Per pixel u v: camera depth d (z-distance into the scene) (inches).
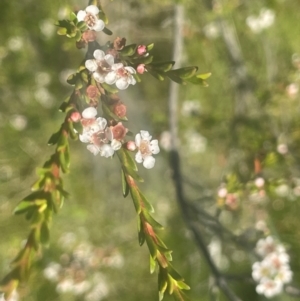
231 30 29.2
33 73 32.9
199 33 27.6
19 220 32.9
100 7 11.2
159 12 28.2
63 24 10.6
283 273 16.4
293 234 29.7
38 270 26.2
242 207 25.6
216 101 31.7
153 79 33.8
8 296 9.7
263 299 30.4
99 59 10.2
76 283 25.2
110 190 35.3
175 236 32.6
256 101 25.2
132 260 33.2
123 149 10.4
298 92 24.2
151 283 33.4
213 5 24.2
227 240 18.4
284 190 24.9
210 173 33.4
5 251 31.6
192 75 11.1
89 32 10.7
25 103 33.4
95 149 10.1
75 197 34.1
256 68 31.0
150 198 32.7
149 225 10.4
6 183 33.5
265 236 19.5
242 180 17.4
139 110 31.8
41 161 33.8
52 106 33.3
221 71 30.9
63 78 32.6
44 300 29.8
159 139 24.5
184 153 32.4
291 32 31.0
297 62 22.8
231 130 24.8
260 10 27.9
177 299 10.3
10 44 31.1
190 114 26.4
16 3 29.6
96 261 27.0
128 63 10.8
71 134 10.4
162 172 33.5
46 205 10.3
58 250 30.5
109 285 31.8
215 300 15.9
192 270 31.6
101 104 10.5
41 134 33.6
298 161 20.1
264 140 21.6
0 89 32.7
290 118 24.8
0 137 33.7
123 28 26.6
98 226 33.5
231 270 31.4
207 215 17.7
